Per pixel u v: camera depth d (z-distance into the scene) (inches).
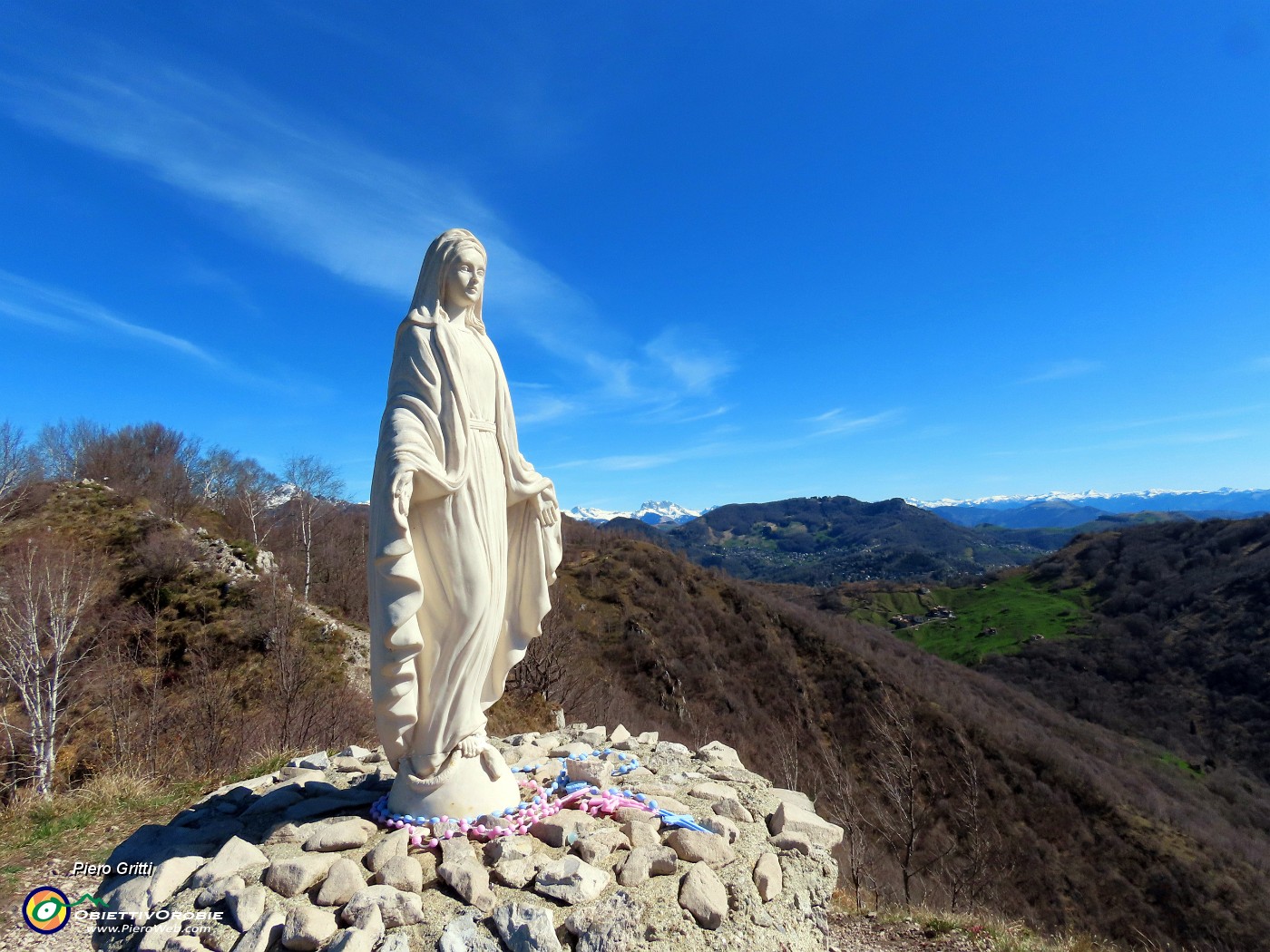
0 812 313.3
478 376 223.1
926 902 434.6
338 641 1283.2
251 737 721.0
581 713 1027.3
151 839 232.8
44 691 858.1
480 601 213.2
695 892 185.2
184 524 1720.0
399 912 167.6
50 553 1179.9
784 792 278.5
